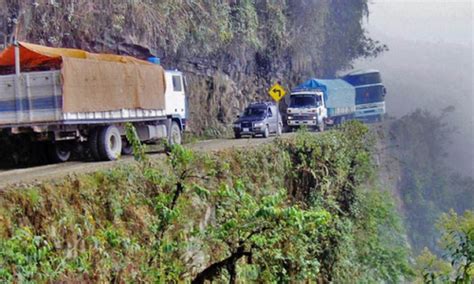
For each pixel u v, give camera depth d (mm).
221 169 12172
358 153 20422
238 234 9062
